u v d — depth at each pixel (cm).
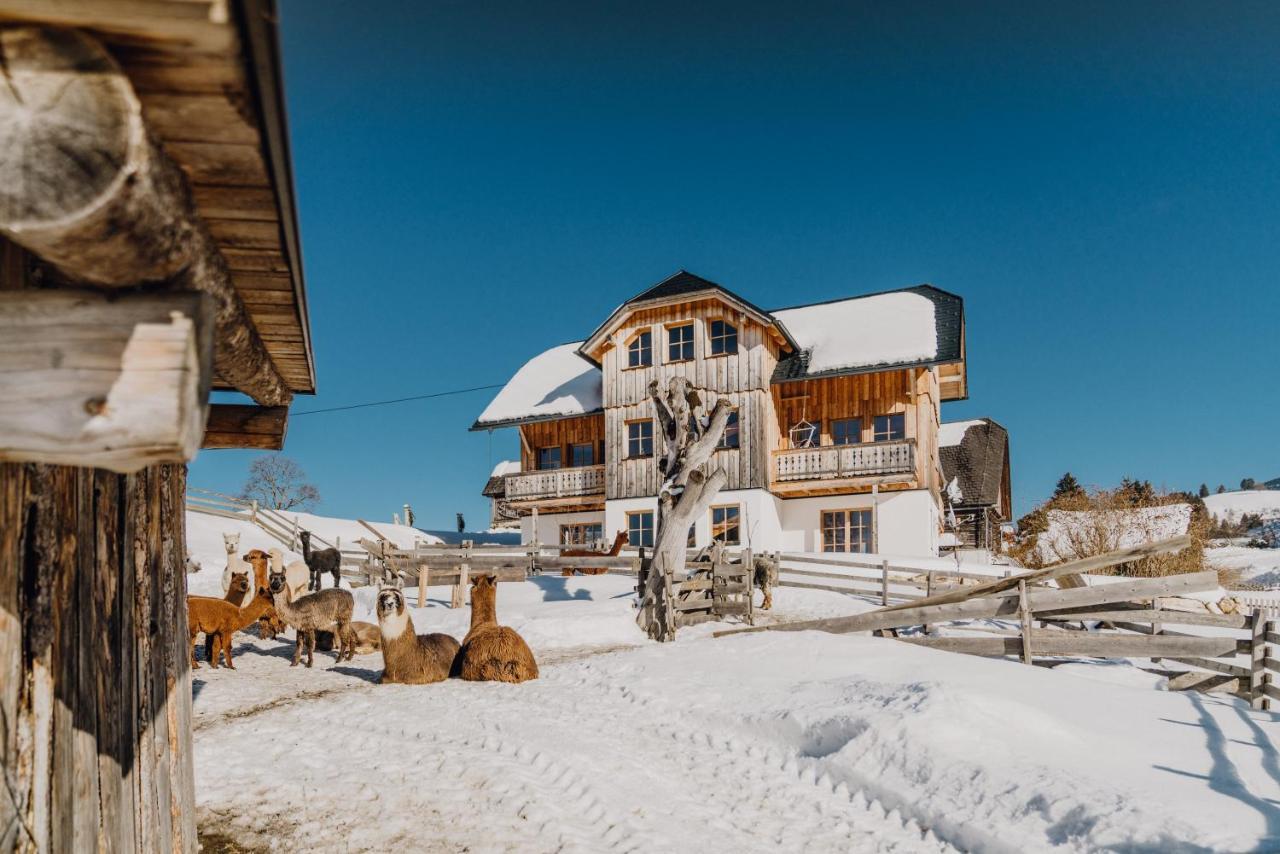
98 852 241
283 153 173
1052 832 501
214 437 421
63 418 149
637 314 2541
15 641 187
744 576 1393
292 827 504
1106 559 938
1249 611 1539
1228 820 481
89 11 122
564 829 514
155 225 147
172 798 350
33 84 128
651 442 2481
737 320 2400
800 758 682
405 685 882
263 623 1176
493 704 795
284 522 2888
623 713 800
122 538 278
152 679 319
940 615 1050
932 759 606
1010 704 690
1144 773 573
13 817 185
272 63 143
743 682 869
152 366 151
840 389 2402
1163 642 913
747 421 2352
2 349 149
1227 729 710
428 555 1761
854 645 991
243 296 256
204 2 120
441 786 576
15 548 188
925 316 2433
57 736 211
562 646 1184
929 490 2292
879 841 537
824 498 2409
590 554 1952
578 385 2775
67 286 186
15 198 129
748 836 537
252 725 705
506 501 2694
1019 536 3575
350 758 627
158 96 145
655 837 518
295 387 405
